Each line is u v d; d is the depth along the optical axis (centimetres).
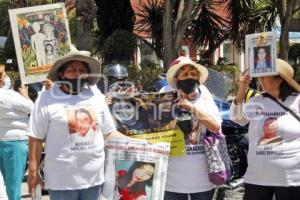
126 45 1247
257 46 427
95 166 411
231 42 1584
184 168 431
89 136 407
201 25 1510
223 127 692
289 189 422
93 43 1416
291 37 2080
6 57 1648
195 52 1575
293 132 423
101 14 1417
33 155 414
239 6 1491
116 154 427
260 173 429
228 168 437
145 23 1447
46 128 408
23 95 622
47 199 692
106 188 427
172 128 435
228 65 1207
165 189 436
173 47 1058
